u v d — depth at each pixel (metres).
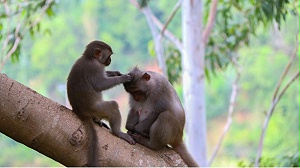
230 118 15.70
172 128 7.95
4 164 23.86
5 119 6.17
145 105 8.25
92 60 7.87
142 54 31.91
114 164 6.70
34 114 6.25
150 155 7.06
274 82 27.81
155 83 8.23
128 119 8.40
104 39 31.33
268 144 26.06
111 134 6.88
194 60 14.41
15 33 13.41
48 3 13.58
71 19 30.62
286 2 12.76
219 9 15.91
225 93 30.83
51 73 27.42
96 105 7.41
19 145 24.20
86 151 6.51
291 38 25.45
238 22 16.17
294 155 12.46
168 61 16.53
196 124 14.40
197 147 14.34
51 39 28.41
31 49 27.66
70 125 6.45
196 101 14.40
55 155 6.45
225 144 29.67
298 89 25.78
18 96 6.20
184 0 14.59
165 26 15.26
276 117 26.00
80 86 7.48
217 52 16.14
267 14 12.93
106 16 33.00
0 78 6.20
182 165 7.46
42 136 6.32
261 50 26.59
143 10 15.73
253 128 29.39
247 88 28.89
